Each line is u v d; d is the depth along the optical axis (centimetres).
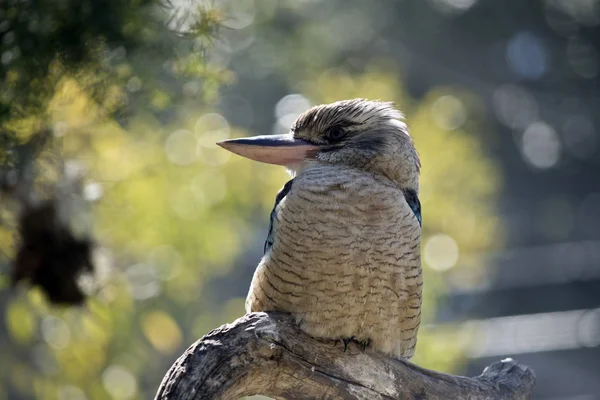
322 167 855
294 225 813
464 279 1861
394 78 1775
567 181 3091
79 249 1061
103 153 1141
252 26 2069
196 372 749
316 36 2322
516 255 2844
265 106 2248
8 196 1030
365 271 810
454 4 2980
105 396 1259
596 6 3225
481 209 1870
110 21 948
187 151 1398
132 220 1297
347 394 816
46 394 1274
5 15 950
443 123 1844
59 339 1216
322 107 924
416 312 847
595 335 2719
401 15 2888
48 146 1018
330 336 820
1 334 1303
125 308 1227
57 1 952
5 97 958
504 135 3073
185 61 974
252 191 1501
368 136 898
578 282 2920
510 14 3081
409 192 891
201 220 1402
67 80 990
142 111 1044
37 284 1055
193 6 962
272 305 832
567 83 3167
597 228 3045
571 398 2800
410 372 841
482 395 862
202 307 1603
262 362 776
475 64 3055
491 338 2655
